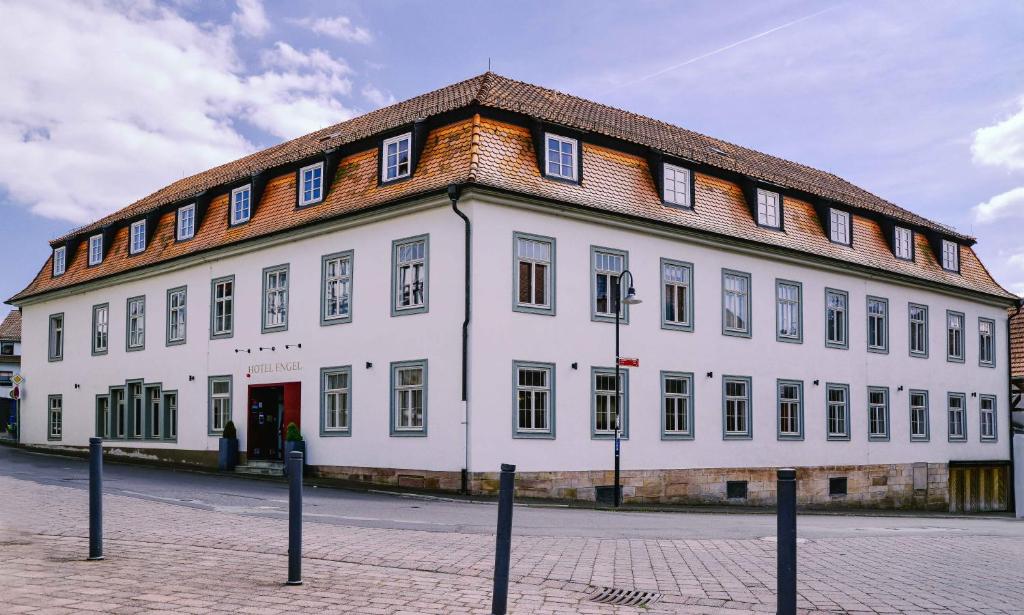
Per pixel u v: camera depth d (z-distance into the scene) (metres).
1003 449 42.22
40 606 7.07
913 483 37.06
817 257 33.06
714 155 33.03
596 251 26.75
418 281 25.42
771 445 31.44
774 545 12.84
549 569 9.84
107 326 37.72
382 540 11.96
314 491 22.64
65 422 39.81
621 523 17.23
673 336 28.62
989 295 41.56
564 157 26.52
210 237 32.44
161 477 25.41
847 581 9.62
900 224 37.91
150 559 9.74
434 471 24.48
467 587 8.52
